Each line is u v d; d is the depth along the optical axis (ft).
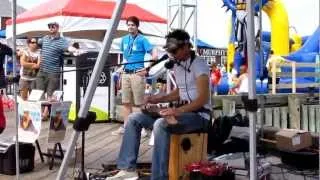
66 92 28.25
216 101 21.98
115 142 22.09
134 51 22.07
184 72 13.38
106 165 15.56
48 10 32.14
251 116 7.47
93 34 34.06
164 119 12.57
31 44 27.20
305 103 26.66
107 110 30.58
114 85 30.60
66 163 7.85
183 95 13.46
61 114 16.62
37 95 17.22
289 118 25.90
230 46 34.88
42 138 21.31
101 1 33.01
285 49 40.32
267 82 26.73
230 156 14.01
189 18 21.27
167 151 12.55
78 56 23.71
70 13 30.94
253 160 7.44
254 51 7.54
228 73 34.60
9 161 15.74
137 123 13.70
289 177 12.94
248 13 7.54
